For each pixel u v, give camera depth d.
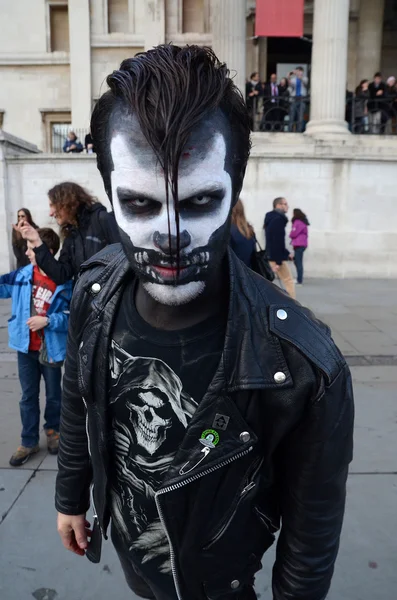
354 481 3.31
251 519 1.16
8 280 3.46
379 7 19.47
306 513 1.13
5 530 2.84
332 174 12.96
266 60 20.86
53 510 3.01
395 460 3.58
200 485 1.09
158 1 18.44
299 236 11.81
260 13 13.66
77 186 3.35
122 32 19.28
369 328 7.48
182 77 0.84
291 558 1.18
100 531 1.39
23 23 19.39
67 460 1.43
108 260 1.28
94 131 0.98
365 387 5.02
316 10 14.03
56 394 3.60
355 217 13.12
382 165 12.95
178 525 1.14
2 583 2.46
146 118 0.84
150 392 1.12
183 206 0.92
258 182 12.94
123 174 0.90
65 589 2.43
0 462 3.54
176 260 0.92
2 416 4.30
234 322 1.04
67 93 19.64
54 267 3.23
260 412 1.06
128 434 1.17
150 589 1.42
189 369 1.08
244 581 1.22
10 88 19.72
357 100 15.23
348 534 2.81
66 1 19.28
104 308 1.18
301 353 1.01
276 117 15.16
